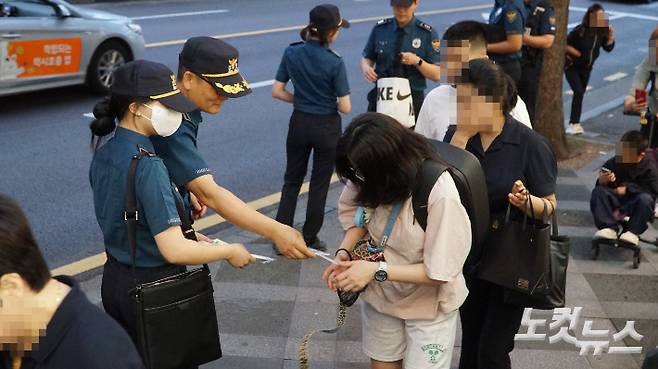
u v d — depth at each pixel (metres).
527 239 3.34
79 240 6.18
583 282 5.43
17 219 1.93
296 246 3.22
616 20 20.55
